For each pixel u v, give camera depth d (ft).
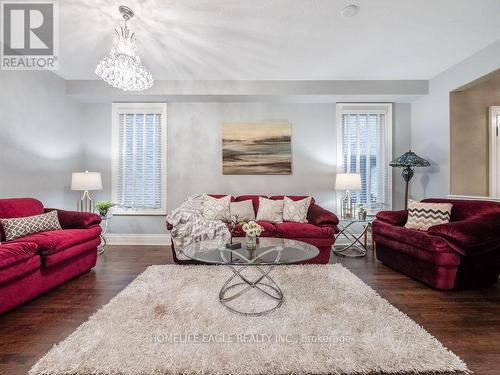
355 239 13.78
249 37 9.34
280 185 14.58
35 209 9.76
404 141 14.65
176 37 9.30
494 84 11.98
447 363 4.97
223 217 12.38
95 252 10.27
